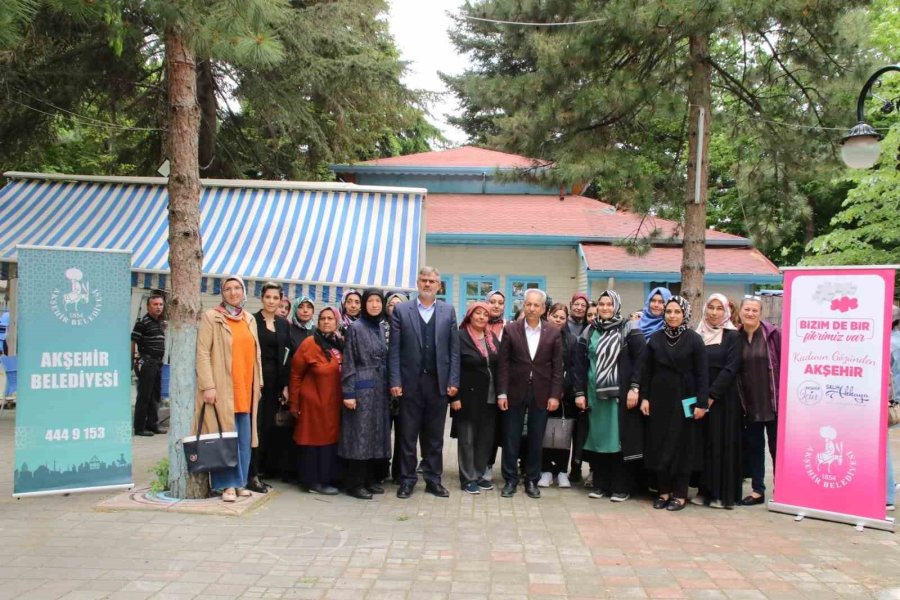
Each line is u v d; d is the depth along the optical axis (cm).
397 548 542
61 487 663
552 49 1182
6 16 523
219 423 636
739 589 473
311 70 1612
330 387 704
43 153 1708
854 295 667
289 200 1233
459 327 758
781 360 704
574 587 470
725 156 2273
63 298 673
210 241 1122
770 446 746
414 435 714
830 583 487
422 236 1210
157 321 1043
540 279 1745
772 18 1102
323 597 444
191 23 589
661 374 693
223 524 589
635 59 1209
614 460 723
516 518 641
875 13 1562
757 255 1786
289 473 777
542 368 729
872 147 731
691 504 717
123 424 690
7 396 1185
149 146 1786
